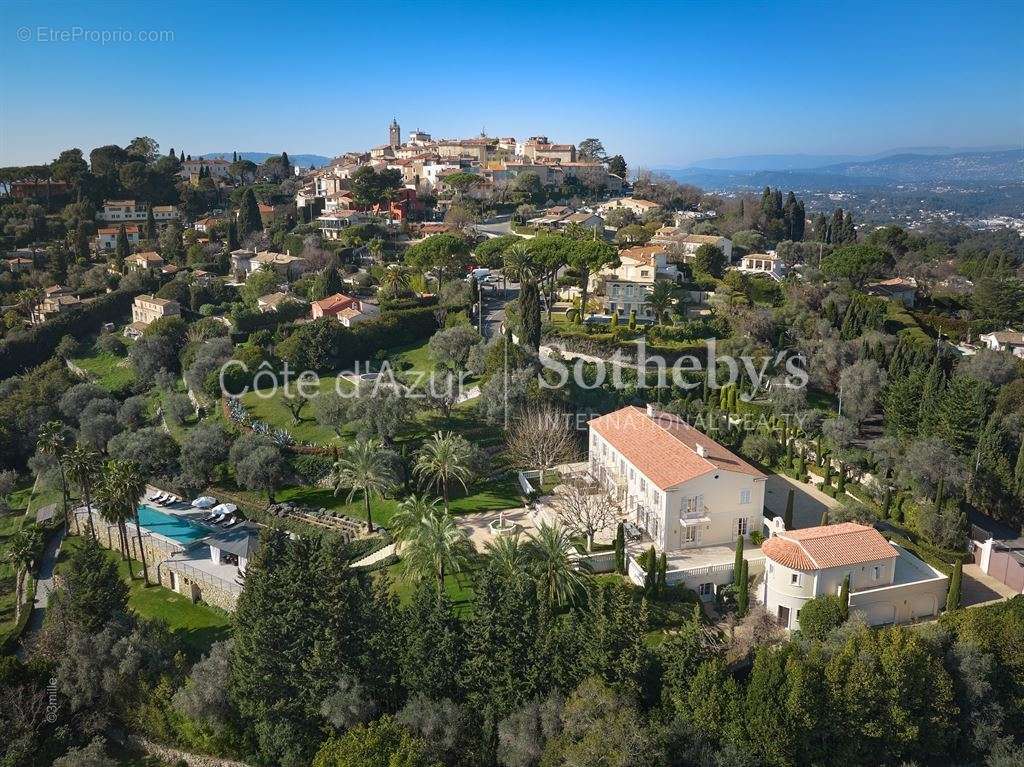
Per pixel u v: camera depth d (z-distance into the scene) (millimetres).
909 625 66125
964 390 89750
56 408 129625
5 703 59344
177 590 82250
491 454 97812
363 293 166375
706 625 66000
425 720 53844
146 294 175125
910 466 83750
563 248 139375
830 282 162125
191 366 129250
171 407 118000
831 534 68188
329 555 61000
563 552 65250
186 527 89562
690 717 53219
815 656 56406
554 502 86750
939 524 77375
